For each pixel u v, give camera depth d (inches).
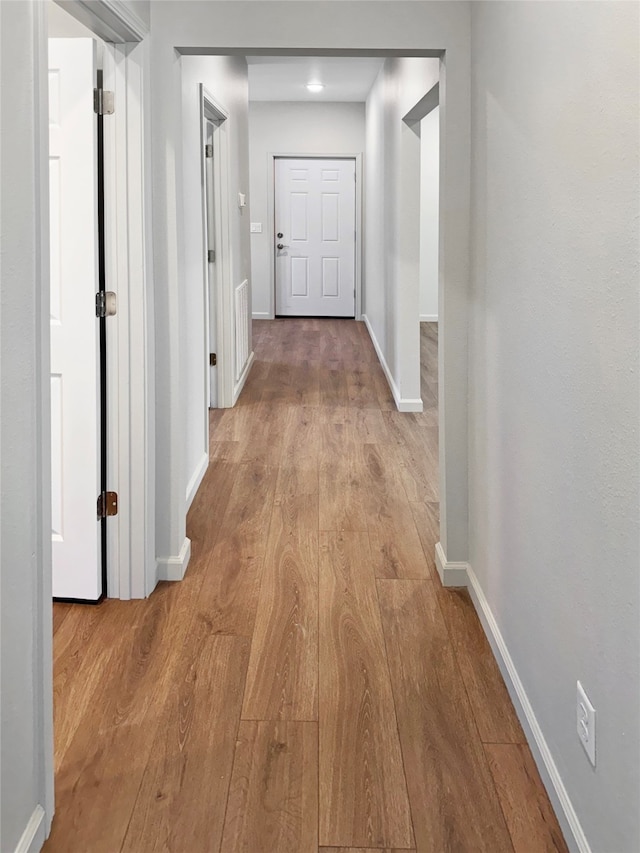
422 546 133.0
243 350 253.8
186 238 147.6
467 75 107.1
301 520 144.0
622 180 53.2
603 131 56.6
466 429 115.0
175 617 108.4
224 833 69.0
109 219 105.3
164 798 73.2
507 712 87.0
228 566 125.0
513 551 87.4
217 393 224.5
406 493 158.1
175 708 87.4
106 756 79.1
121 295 107.0
